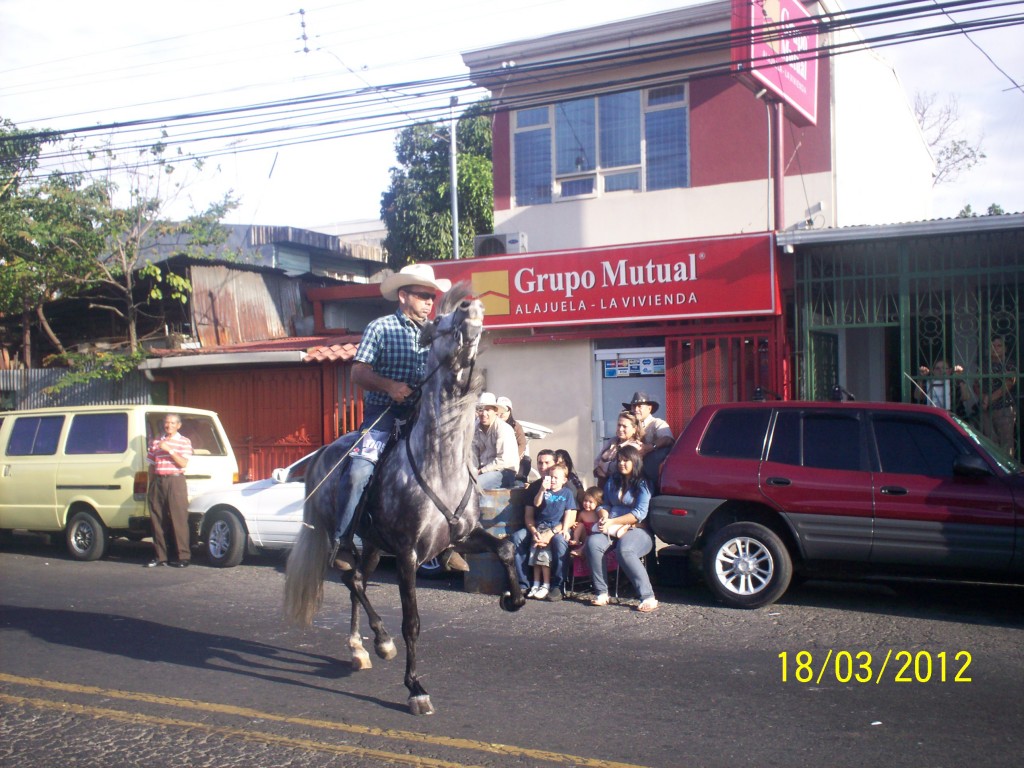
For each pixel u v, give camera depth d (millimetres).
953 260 12664
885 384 16172
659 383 15062
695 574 10859
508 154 18797
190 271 20125
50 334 21344
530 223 18531
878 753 5531
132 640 8570
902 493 8945
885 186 19312
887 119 19547
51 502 13891
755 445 9711
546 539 10141
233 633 8852
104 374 18766
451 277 15727
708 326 14250
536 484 10383
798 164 16469
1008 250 12320
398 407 6977
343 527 6844
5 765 5555
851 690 6785
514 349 15914
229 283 20875
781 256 13805
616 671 7348
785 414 9750
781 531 9578
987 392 12492
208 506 12906
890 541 8984
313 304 21656
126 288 20172
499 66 18625
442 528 6418
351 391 17406
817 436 9547
